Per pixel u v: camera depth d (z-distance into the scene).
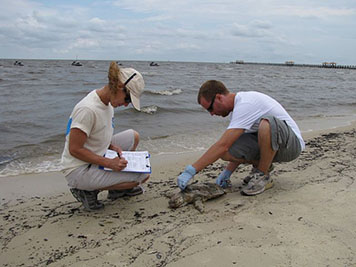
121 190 3.66
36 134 7.41
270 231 2.78
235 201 3.42
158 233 2.84
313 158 5.21
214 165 5.14
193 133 7.90
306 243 2.57
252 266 2.32
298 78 42.50
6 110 10.22
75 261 2.47
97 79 26.69
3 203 3.75
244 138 3.51
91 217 3.22
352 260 2.34
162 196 3.74
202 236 2.75
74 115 2.90
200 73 46.56
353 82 37.16
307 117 11.03
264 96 3.44
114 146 3.44
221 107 3.38
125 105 3.03
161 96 14.92
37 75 30.16
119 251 2.58
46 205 3.67
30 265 2.45
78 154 2.95
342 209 3.14
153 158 5.74
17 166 5.28
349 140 6.84
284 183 3.92
